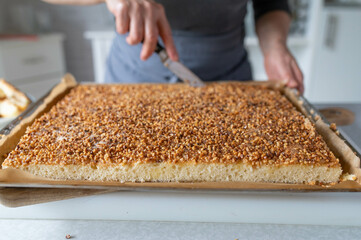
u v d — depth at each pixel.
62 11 1.49
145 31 0.45
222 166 0.33
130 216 0.31
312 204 0.30
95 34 1.27
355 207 0.30
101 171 0.33
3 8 1.39
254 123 0.40
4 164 0.33
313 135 0.38
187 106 0.45
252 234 0.30
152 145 0.35
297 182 0.33
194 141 0.36
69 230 0.30
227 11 0.57
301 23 1.33
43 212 0.31
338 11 1.37
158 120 0.41
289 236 0.29
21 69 1.21
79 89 0.53
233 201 0.31
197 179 0.34
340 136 0.37
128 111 0.43
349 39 1.41
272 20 0.67
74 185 0.31
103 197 0.31
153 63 0.59
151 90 0.52
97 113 0.43
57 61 1.37
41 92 1.32
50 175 0.33
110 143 0.35
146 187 0.30
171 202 0.31
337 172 0.33
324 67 1.45
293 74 0.59
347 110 0.53
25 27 1.38
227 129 0.39
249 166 0.33
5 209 0.31
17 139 0.37
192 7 0.55
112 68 0.67
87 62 1.59
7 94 0.49
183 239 0.29
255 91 0.52
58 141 0.36
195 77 0.53
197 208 0.31
